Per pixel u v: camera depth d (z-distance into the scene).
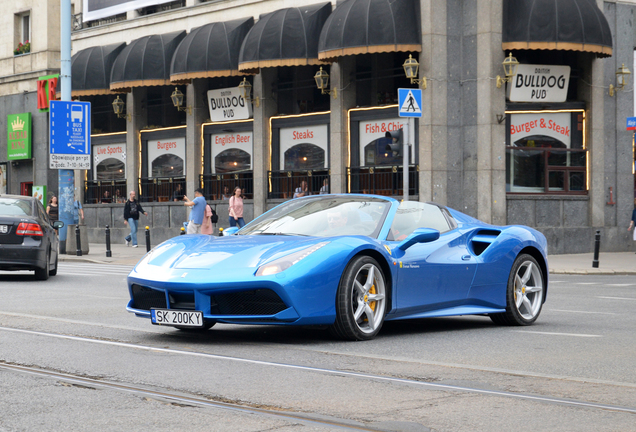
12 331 7.42
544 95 22.47
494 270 8.16
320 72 23.33
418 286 7.50
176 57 25.38
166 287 6.69
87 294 11.43
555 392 4.95
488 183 21.58
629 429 4.09
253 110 25.69
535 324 8.60
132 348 6.50
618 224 23.77
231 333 7.49
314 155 24.47
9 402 4.57
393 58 23.22
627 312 9.92
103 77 28.27
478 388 5.04
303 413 4.36
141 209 26.67
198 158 27.23
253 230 7.80
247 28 25.00
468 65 21.92
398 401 4.66
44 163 32.44
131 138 29.14
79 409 4.41
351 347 6.70
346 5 22.14
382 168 22.84
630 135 23.97
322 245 6.84
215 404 4.55
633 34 24.08
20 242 13.47
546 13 21.22
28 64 33.28
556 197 22.69
